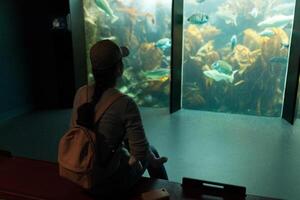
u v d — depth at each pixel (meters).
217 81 4.05
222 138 3.24
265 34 3.70
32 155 2.89
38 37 4.14
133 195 1.64
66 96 4.35
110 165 1.41
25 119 3.90
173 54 3.78
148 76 4.30
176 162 2.74
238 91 4.01
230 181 2.43
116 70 1.38
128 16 4.13
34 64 4.25
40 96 4.38
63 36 4.10
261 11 3.63
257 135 3.32
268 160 2.76
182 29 3.90
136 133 1.38
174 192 1.68
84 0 4.22
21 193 1.68
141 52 4.23
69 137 1.37
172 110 4.06
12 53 3.85
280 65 3.75
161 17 4.00
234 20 3.76
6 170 1.91
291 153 2.89
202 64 4.05
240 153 2.90
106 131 1.36
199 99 4.20
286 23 3.58
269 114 3.97
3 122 3.77
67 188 1.70
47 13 4.04
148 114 4.07
